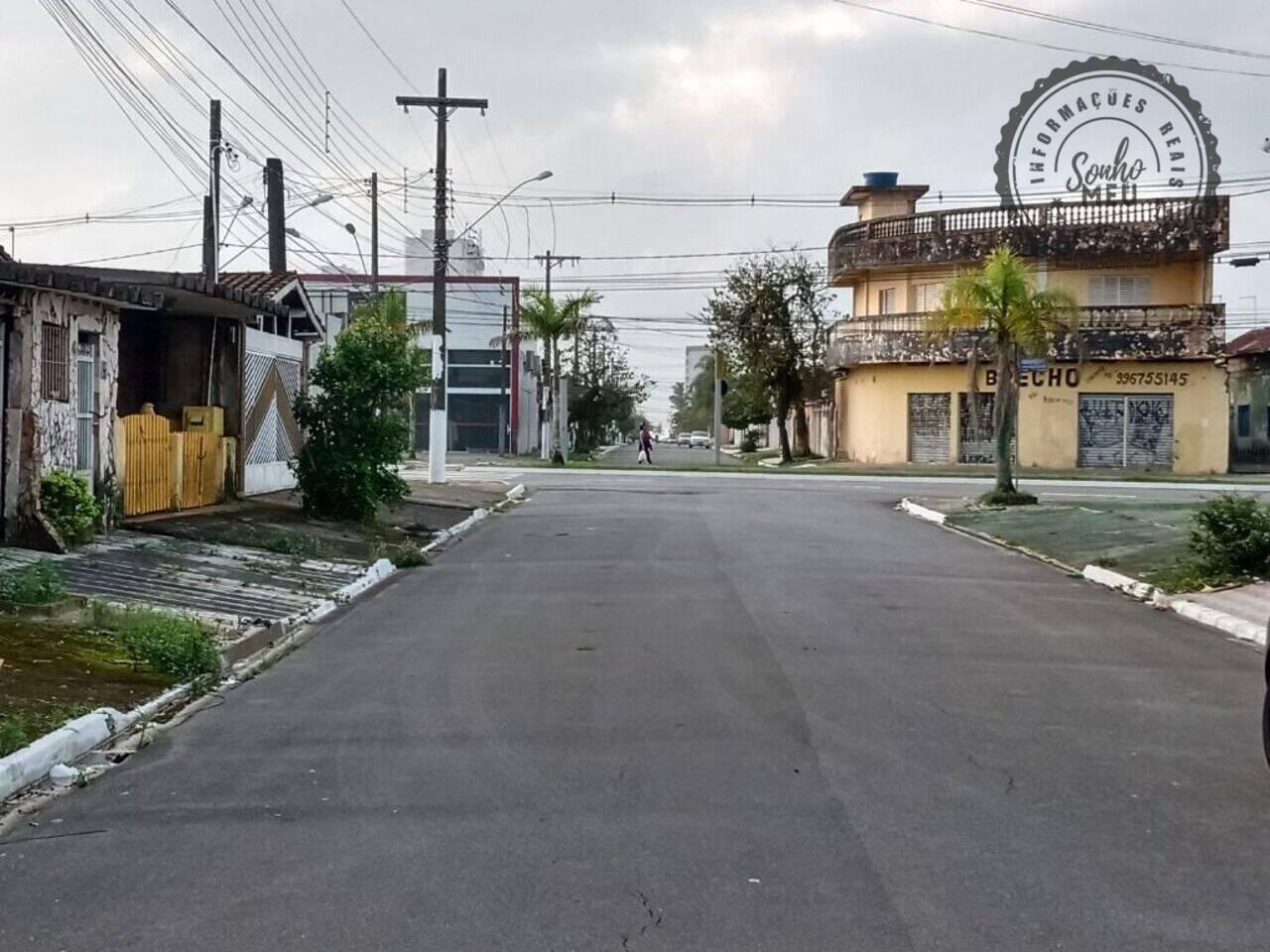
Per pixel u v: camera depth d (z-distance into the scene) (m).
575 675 10.13
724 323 56.34
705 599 14.33
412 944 4.98
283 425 25.62
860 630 12.35
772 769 7.43
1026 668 10.60
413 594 15.13
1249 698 9.60
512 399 71.88
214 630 12.04
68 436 16.27
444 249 34.72
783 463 55.09
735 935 5.04
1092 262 47.12
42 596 11.85
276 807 6.78
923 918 5.21
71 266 19.30
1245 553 15.37
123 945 5.01
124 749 8.12
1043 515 24.75
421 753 7.84
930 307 49.66
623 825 6.40
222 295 19.42
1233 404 52.00
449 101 34.75
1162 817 6.59
